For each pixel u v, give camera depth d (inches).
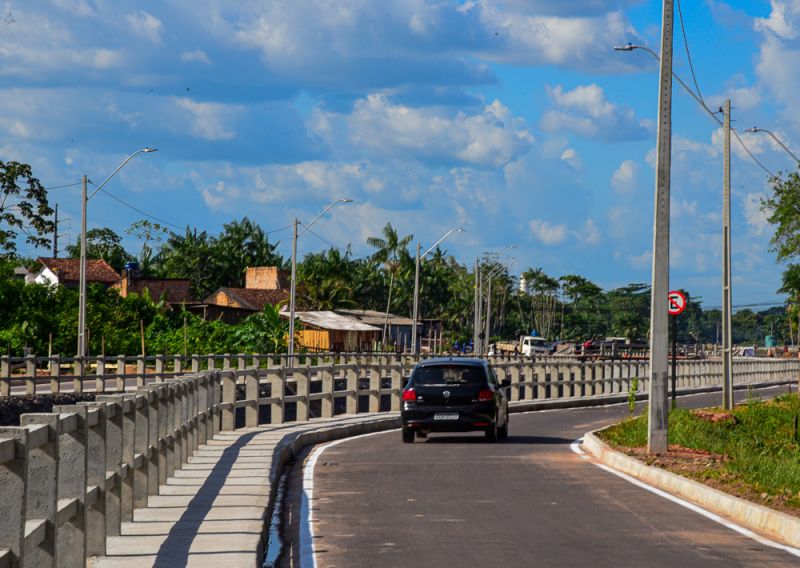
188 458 1082.7
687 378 3390.7
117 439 653.3
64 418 486.0
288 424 1616.6
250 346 3759.8
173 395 968.3
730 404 2342.5
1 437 396.5
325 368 1782.7
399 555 651.5
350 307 6545.3
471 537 715.4
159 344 3376.0
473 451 1370.6
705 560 635.5
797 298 4662.9
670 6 1224.2
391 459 1258.0
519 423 1958.7
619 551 663.1
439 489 975.6
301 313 5246.1
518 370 2463.1
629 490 970.7
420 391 1505.9
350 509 850.1
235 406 1487.5
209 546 622.8
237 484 904.9
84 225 2743.6
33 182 3590.1
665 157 1229.1
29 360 1934.1
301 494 942.4
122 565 566.9
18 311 3267.7
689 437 1467.8
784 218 3331.7
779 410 2393.0
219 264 7160.4
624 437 1438.2
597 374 2876.5
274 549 692.1
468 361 1541.6
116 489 653.3
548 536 719.1
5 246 3550.7
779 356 7288.4
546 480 1046.4
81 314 2719.0
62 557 518.0
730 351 2349.9
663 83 1226.0
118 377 2123.5
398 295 7253.9
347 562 630.5
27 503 451.5
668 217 1234.6
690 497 930.1
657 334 1233.4
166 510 761.0
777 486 956.0
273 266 6993.1
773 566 619.8
